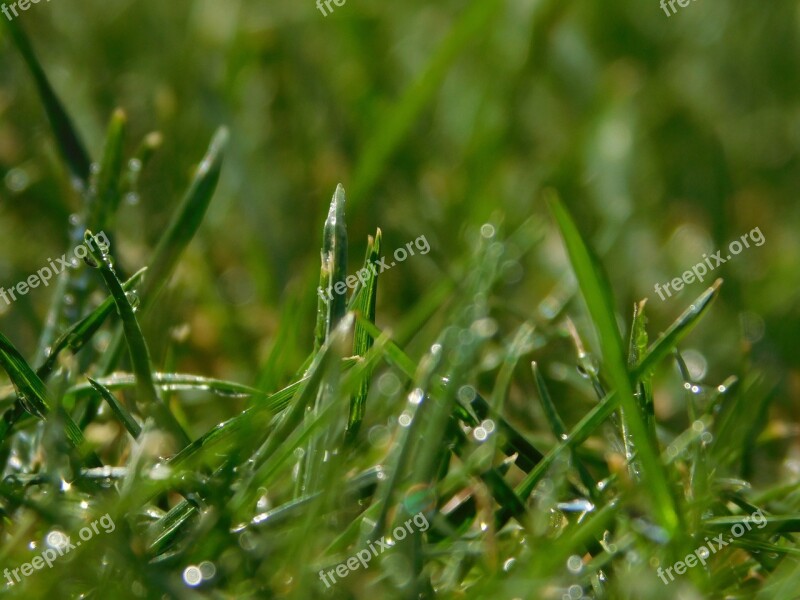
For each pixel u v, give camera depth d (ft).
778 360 1.37
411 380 1.15
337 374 1.06
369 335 1.11
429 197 1.55
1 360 1.08
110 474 1.08
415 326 1.30
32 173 1.47
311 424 1.03
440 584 1.07
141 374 1.09
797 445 1.28
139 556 1.03
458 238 1.49
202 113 1.55
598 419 1.09
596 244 1.48
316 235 1.50
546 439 1.20
